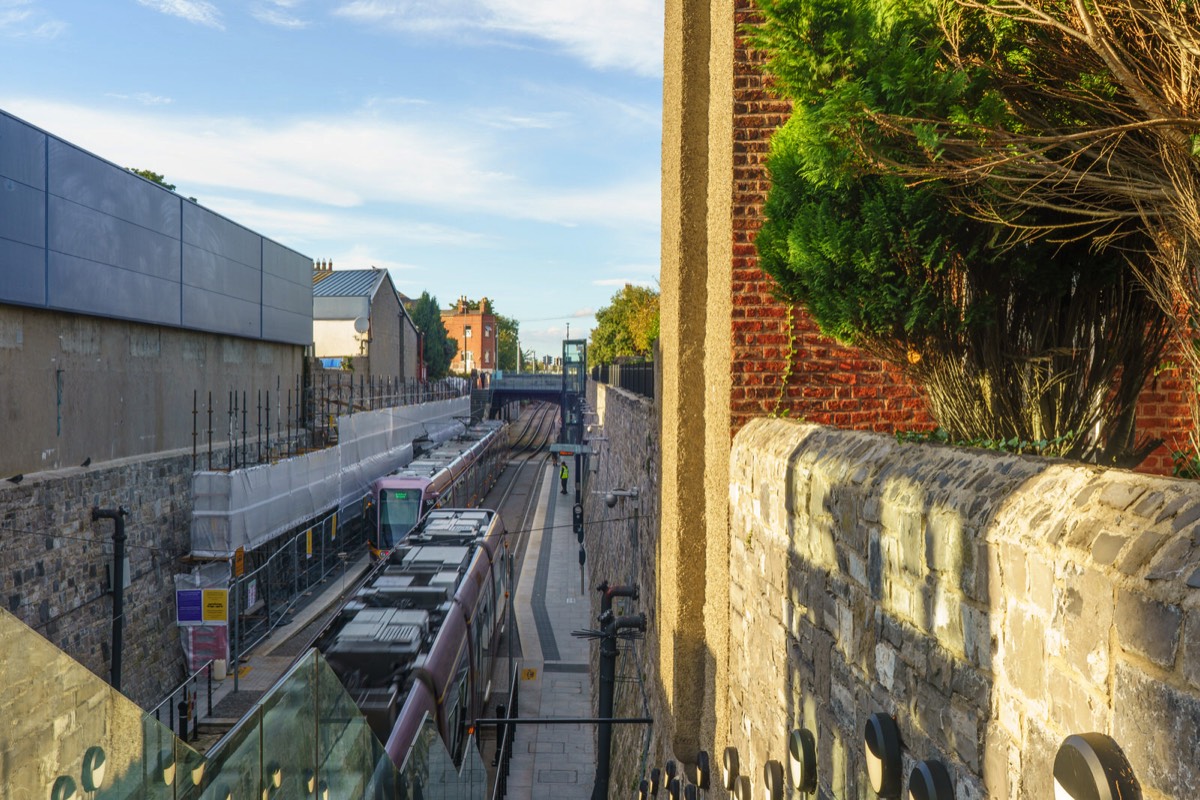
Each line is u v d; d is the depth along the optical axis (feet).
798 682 17.16
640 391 60.85
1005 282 16.83
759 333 24.32
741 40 24.11
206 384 84.99
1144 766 6.89
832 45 15.35
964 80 14.33
